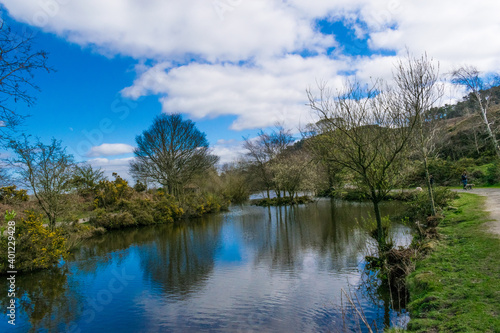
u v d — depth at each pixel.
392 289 8.33
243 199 43.19
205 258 13.80
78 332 7.39
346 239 15.26
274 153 41.38
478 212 12.58
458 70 21.05
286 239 16.56
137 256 15.02
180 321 7.67
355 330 6.47
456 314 5.25
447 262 7.64
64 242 14.33
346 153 10.16
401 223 17.19
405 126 10.38
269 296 8.81
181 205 31.31
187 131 37.69
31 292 10.28
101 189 28.86
